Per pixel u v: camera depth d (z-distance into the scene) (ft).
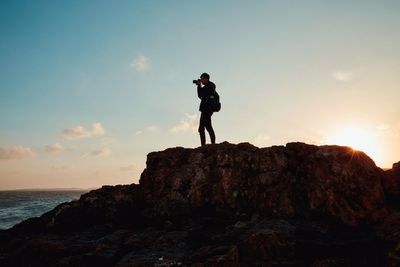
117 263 27.53
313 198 35.12
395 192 35.17
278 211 35.68
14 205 192.75
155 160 45.65
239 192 38.96
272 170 38.99
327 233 30.45
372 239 27.78
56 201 249.34
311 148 39.37
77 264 28.71
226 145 44.29
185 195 40.63
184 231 34.35
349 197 34.42
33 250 31.58
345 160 36.91
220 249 26.81
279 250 27.04
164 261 26.71
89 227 41.32
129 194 46.11
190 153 45.06
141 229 38.42
